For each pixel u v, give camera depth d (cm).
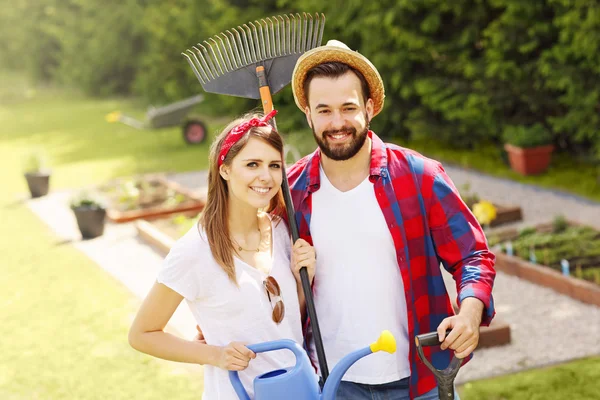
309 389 245
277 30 297
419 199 271
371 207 270
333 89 260
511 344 530
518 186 1017
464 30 1132
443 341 245
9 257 849
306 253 266
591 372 472
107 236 916
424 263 276
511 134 1074
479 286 257
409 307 271
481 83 1101
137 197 1049
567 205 910
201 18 1675
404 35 1166
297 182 282
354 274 272
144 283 726
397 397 280
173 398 482
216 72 299
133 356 555
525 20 1039
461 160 1178
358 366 277
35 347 586
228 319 260
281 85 297
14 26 2983
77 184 1253
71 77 2555
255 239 269
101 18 2372
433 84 1166
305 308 281
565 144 1124
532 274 647
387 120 1284
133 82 2403
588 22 926
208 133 1578
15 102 2566
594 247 686
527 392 453
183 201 1033
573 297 606
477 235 271
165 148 1532
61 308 668
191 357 256
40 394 504
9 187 1273
